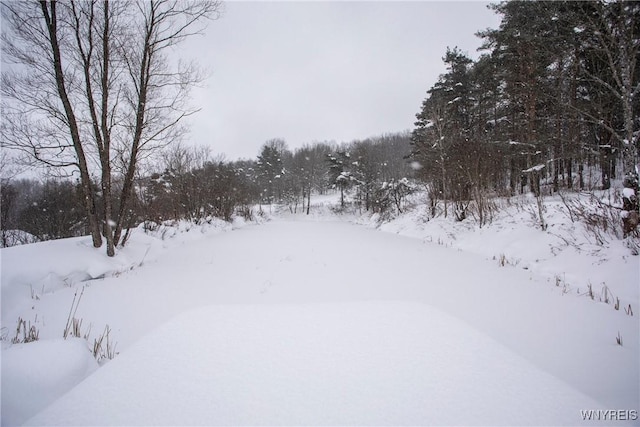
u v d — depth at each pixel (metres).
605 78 7.70
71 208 16.75
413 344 3.06
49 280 5.97
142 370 2.63
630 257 5.68
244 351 2.96
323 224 30.14
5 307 4.95
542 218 8.84
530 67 12.80
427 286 5.85
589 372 2.80
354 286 5.94
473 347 2.98
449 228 13.58
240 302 4.98
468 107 20.81
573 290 5.47
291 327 3.55
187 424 1.98
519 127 14.27
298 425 1.95
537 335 3.58
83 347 3.22
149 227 13.13
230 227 22.83
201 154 24.02
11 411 2.39
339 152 43.50
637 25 6.12
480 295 5.19
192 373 2.58
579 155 10.32
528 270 7.14
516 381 2.42
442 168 15.42
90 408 2.16
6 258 6.02
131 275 7.25
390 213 24.44
